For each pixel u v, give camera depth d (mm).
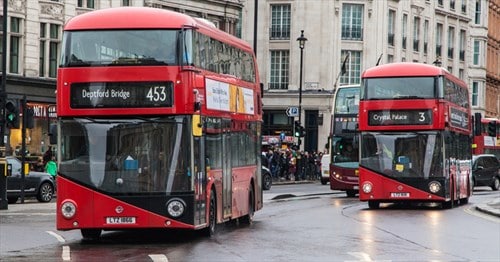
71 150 24750
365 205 44812
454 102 43531
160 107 24578
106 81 24703
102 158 24656
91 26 24906
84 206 24609
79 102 24734
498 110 145625
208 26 27172
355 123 55688
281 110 103688
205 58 26312
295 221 33281
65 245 24719
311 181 80750
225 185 28391
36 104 66625
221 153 27922
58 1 68688
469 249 24500
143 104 24609
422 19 115562
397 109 40531
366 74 41125
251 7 105625
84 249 23547
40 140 66750
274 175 78000
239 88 30594
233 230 29438
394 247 24406
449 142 41469
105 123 24703
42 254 22297
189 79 24719
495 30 141625
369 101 40875
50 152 53281
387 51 107875
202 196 25516
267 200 49125
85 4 71188
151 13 25062
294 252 22781
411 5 112688
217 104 27422
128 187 24547
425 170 40344
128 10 25141
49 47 68312
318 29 103375
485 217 36781
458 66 126062
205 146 25906
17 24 65812
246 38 105688
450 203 42781
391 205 45656
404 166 40469
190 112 24656
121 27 24812
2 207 39906
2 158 40156
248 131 31906
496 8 141375
